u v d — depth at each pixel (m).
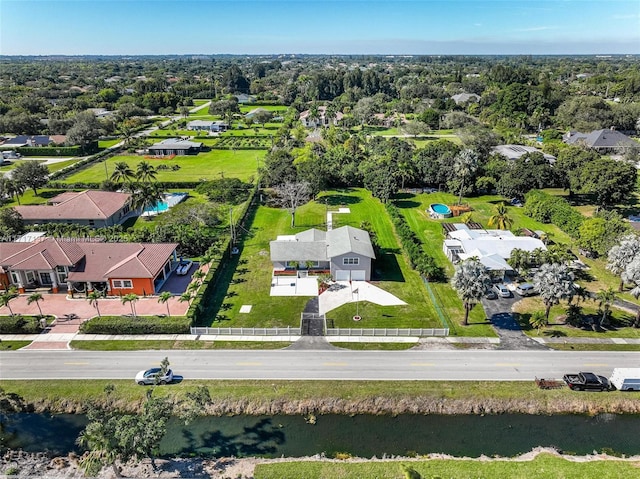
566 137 139.88
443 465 34.00
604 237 65.75
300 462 34.50
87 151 143.00
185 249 70.19
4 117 160.38
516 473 33.31
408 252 68.12
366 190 102.56
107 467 34.41
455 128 157.50
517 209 89.81
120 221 84.94
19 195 97.94
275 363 45.16
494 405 40.28
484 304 55.94
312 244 65.06
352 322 52.28
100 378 43.16
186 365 44.91
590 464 34.22
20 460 35.38
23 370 44.28
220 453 35.84
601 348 47.41
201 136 165.38
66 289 60.03
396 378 42.97
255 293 58.78
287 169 97.69
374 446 36.47
